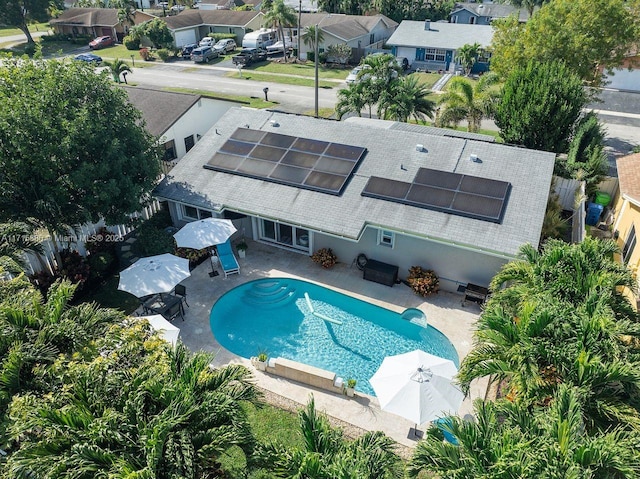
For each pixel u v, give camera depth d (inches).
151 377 385.1
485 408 385.7
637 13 1380.4
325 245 864.3
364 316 743.1
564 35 1284.4
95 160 735.7
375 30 2669.8
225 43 2721.5
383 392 508.1
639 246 736.3
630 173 846.5
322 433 386.0
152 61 2623.0
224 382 401.1
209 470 386.0
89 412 363.3
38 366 412.2
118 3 3378.4
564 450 334.3
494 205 730.8
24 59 720.3
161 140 1088.8
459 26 2423.7
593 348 412.8
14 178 688.4
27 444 343.6
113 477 308.3
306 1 3422.7
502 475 322.7
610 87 2006.6
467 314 736.3
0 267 533.6
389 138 895.7
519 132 1117.1
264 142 936.9
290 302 777.6
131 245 928.9
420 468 356.5
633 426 361.1
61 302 471.8
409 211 756.0
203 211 907.4
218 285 812.6
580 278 494.6
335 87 2057.1
